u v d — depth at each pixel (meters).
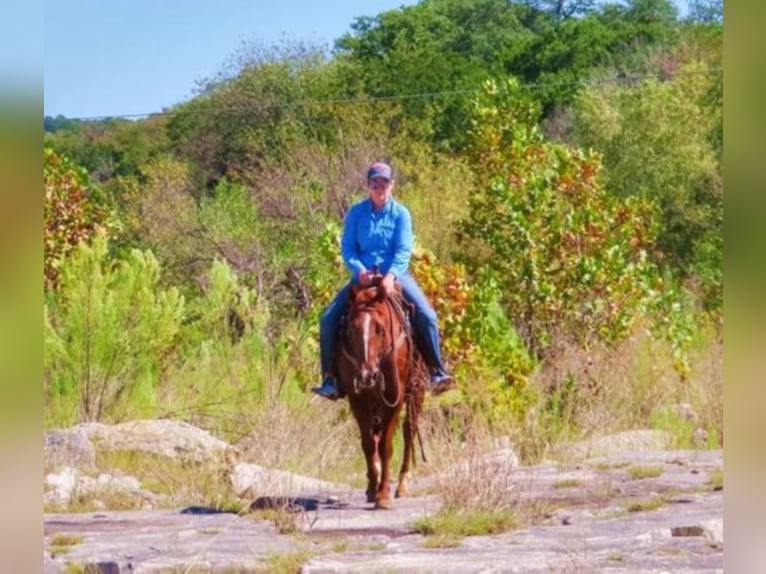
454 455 13.71
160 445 15.75
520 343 18.98
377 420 12.73
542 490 13.21
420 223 33.00
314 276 20.39
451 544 10.60
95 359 18.41
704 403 18.52
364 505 12.80
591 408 18.23
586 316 22.30
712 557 9.80
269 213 35.91
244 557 10.19
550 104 52.62
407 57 50.03
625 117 42.28
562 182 24.41
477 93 28.61
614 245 22.94
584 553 10.03
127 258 21.33
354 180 36.66
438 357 13.24
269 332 22.11
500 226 24.27
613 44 56.00
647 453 16.25
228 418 17.84
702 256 35.84
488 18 66.81
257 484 13.83
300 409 17.11
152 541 11.05
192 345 20.62
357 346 12.15
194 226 35.78
